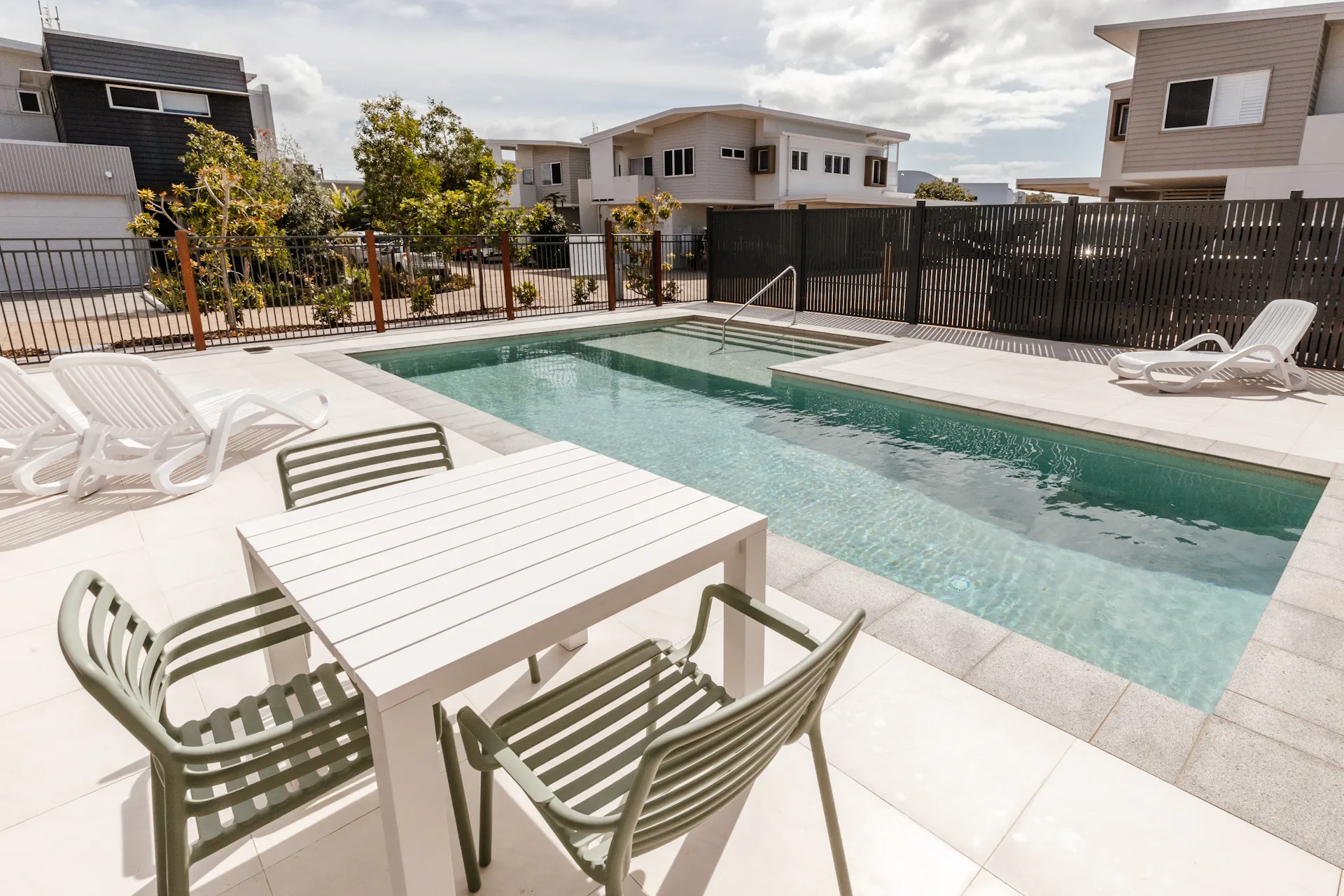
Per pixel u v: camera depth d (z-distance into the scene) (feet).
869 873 5.32
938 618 8.70
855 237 36.68
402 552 5.48
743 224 42.14
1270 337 20.99
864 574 9.78
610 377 27.53
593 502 6.47
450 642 4.29
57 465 15.47
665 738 3.40
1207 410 18.92
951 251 32.99
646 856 5.51
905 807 5.89
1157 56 50.26
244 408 15.76
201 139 51.57
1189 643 9.77
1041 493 15.53
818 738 4.88
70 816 5.96
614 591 4.95
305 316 39.86
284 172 62.18
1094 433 17.24
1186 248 25.93
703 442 19.52
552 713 5.28
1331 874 5.21
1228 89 47.85
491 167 68.13
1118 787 6.06
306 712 5.36
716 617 8.82
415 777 4.17
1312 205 23.12
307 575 5.11
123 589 9.95
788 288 40.40
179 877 4.16
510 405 23.66
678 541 5.64
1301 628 8.59
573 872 5.47
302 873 5.42
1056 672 7.61
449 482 7.01
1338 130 44.11
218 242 34.58
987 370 24.57
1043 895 5.10
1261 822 5.67
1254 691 7.36
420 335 33.35
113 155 56.18
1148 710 7.02
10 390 12.65
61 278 55.62
